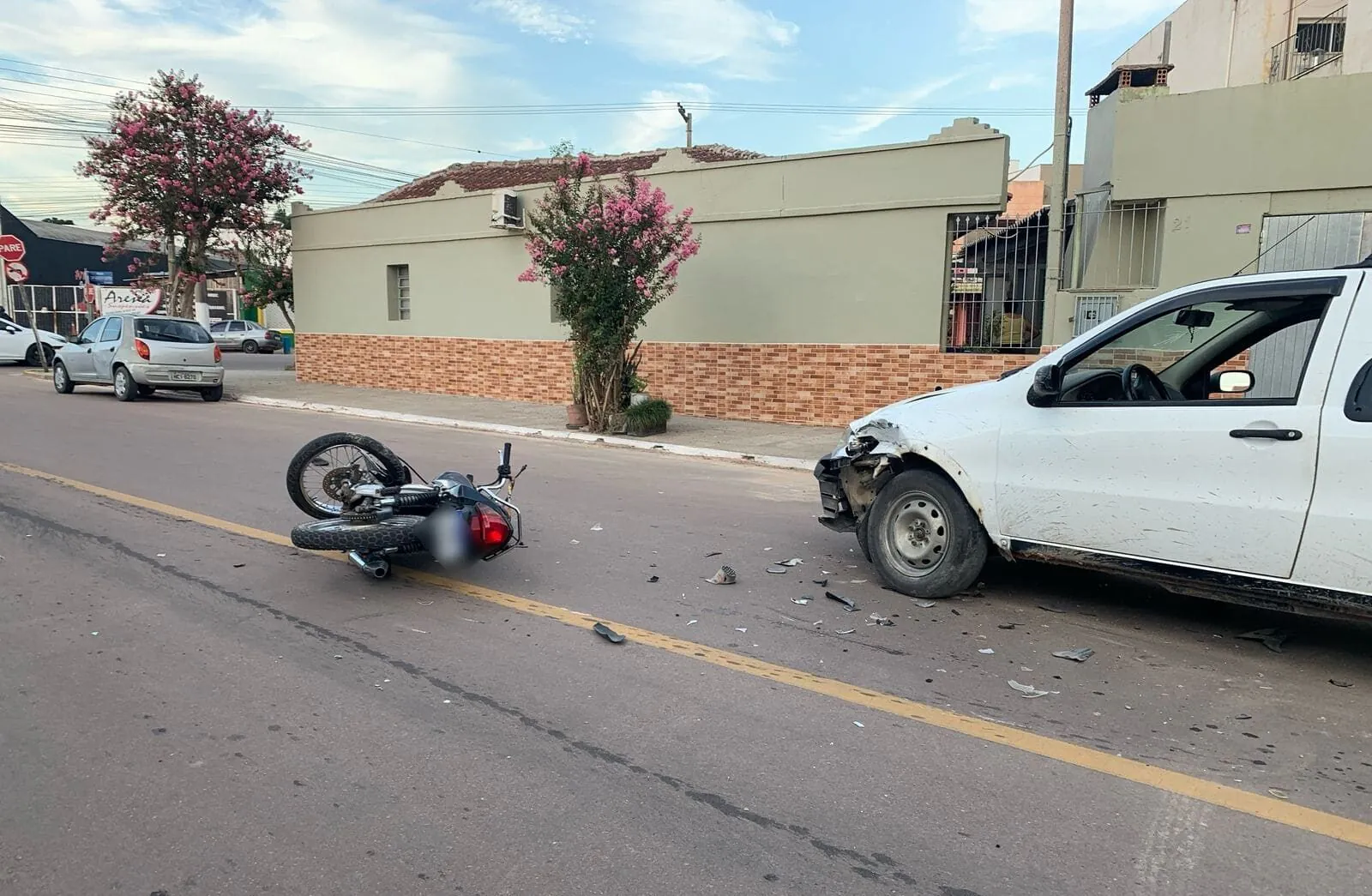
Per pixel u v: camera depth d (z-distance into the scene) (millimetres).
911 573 5746
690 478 10156
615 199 12773
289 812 3201
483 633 5012
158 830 3080
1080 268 12859
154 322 17219
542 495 8906
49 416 14367
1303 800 3377
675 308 15375
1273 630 5145
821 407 14234
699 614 5375
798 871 2906
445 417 15242
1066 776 3533
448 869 2885
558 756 3633
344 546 5492
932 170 13008
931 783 3473
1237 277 4695
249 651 4684
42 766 3490
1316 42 18797
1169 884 2863
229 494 8406
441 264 18562
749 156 19578
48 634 4844
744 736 3836
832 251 13922
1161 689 4375
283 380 22156
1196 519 4613
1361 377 4227
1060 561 5180
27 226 41375
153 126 19625
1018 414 5277
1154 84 16062
